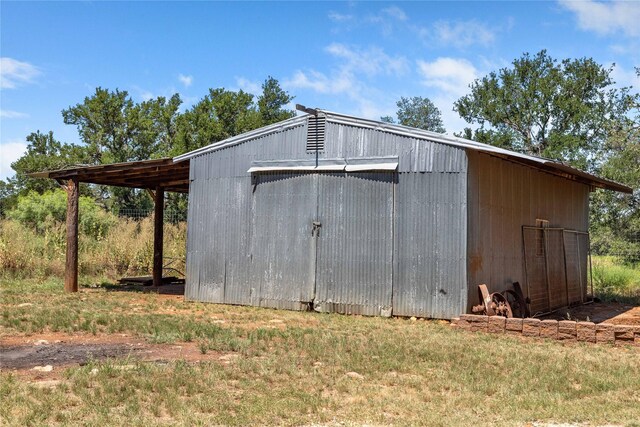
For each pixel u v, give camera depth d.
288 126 14.20
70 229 16.55
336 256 13.41
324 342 9.61
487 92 37.47
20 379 7.09
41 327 10.49
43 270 20.48
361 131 13.30
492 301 12.20
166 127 43.62
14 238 21.69
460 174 12.14
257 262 14.40
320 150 13.76
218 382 7.16
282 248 14.10
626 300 19.48
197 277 15.23
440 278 12.24
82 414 5.88
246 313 13.19
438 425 5.86
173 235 25.81
